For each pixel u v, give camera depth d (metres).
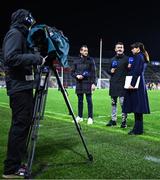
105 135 7.24
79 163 5.10
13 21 4.42
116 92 8.41
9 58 4.19
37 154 5.60
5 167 4.45
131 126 8.59
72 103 15.39
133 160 5.30
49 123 8.84
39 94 4.61
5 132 7.56
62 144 6.34
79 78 9.00
